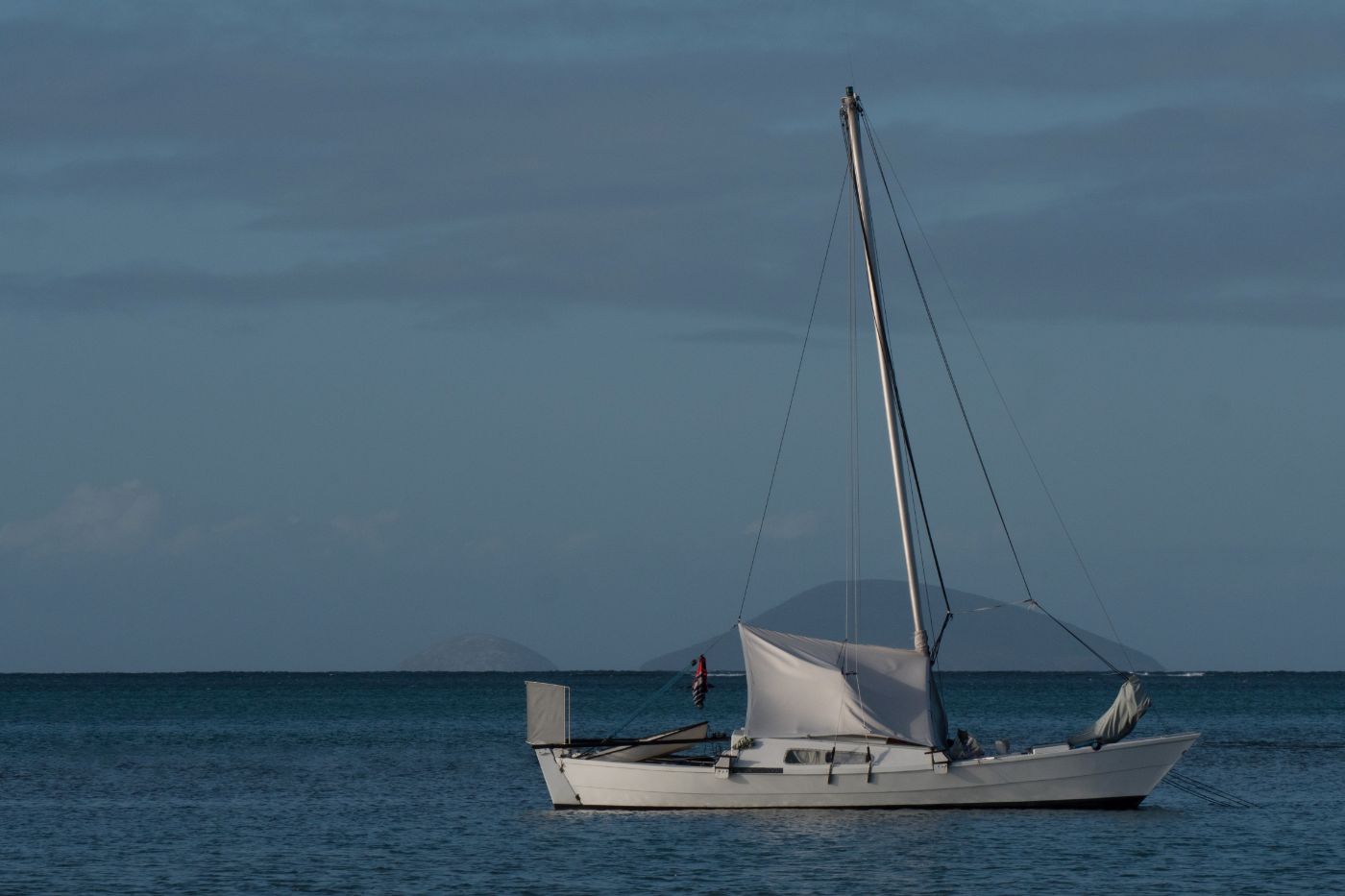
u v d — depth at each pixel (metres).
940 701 165.12
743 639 161.25
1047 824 152.12
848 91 175.12
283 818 172.25
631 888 125.06
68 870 135.75
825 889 123.75
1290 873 130.00
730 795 158.88
